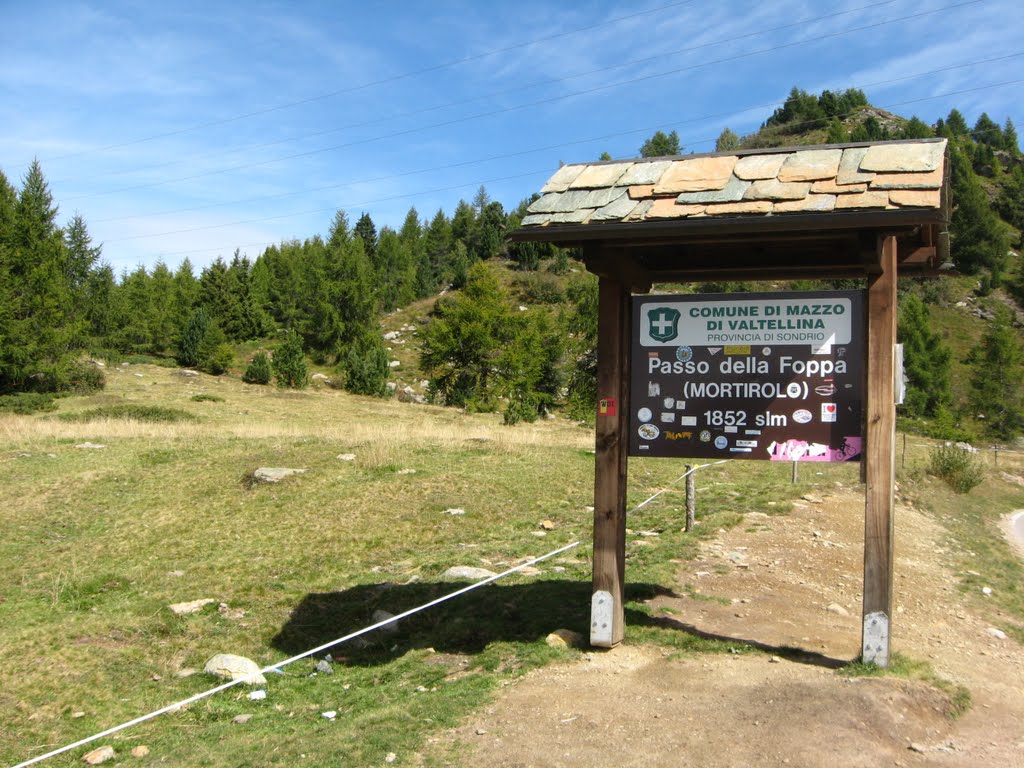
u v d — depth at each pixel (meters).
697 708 5.08
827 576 9.55
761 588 8.70
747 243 6.33
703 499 13.99
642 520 12.30
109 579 10.34
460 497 14.26
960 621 8.55
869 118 133.38
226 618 8.95
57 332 40.69
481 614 7.93
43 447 20.08
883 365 5.76
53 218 45.75
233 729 5.93
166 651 8.04
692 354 6.30
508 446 19.86
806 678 5.58
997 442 53.84
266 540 12.08
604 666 6.01
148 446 20.28
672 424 6.34
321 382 56.09
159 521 13.34
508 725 4.99
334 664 7.57
